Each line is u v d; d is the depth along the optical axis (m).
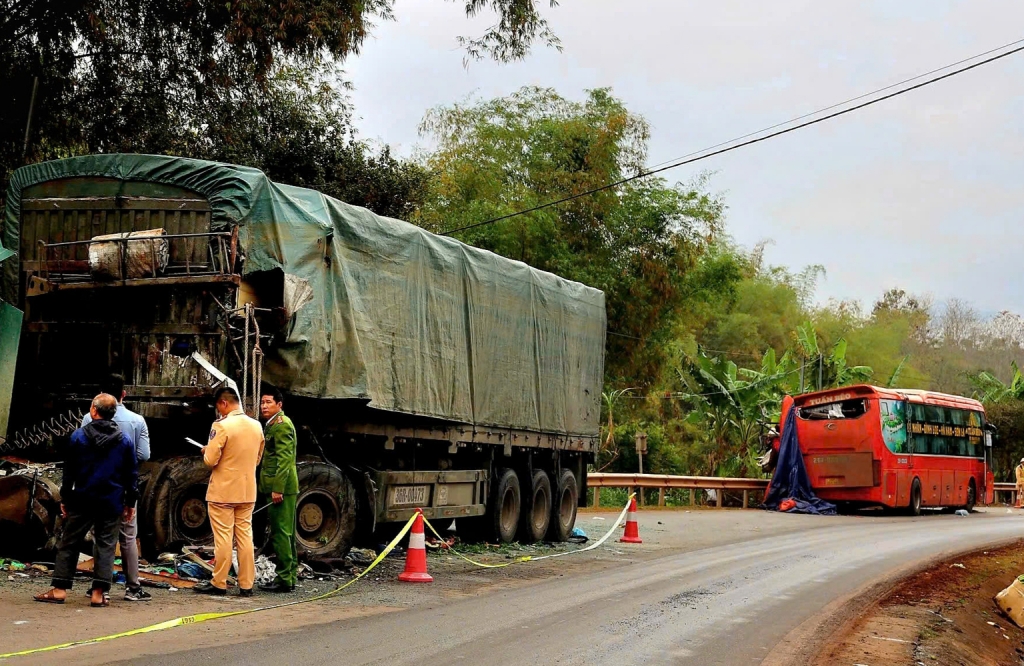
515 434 16.27
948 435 34.09
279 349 11.04
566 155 31.17
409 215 26.81
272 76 23.11
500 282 15.75
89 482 8.60
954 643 10.30
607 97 31.86
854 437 30.14
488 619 9.15
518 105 31.84
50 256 11.64
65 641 7.23
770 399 37.00
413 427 13.80
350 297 12.05
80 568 10.12
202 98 21.06
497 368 15.59
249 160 22.05
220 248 10.82
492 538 16.30
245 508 9.80
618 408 37.81
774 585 12.74
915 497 31.30
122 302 11.09
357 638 7.91
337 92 24.84
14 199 11.95
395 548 14.70
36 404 11.30
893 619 10.86
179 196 11.41
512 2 20.02
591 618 9.52
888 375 57.75
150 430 11.46
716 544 18.31
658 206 31.36
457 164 31.09
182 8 19.05
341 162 24.59
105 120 20.16
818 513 30.09
